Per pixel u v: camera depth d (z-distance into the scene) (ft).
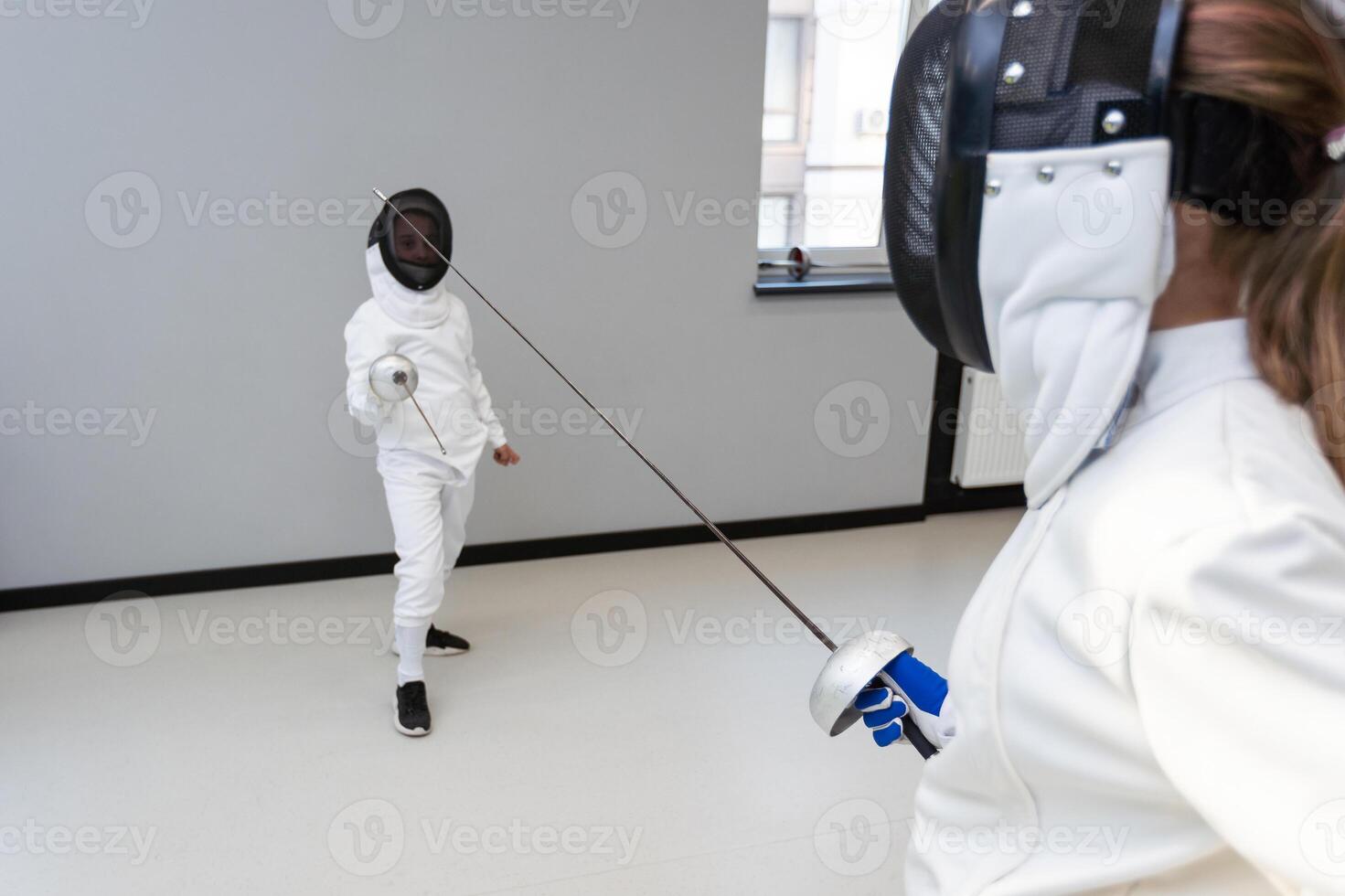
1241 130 1.39
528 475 9.73
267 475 9.06
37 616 8.73
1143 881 1.64
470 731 7.23
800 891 5.71
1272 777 1.23
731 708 7.55
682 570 9.83
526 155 8.80
